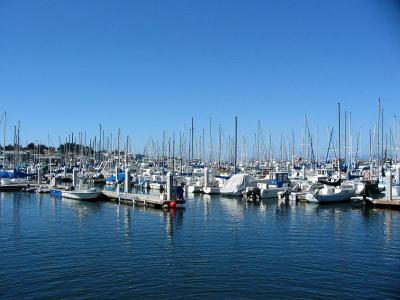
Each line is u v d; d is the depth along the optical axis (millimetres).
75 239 32906
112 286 21719
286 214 46969
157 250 29125
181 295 20469
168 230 36812
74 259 26734
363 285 21750
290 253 28234
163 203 51438
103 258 26953
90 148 125062
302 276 23219
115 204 57250
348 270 24297
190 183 78625
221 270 24344
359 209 51062
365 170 83812
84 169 111938
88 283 22156
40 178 86000
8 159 140625
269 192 62844
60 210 51188
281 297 20156
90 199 61562
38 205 56438
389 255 27703
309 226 38719
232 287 21531
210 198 64875
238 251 28812
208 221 41875
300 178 79312
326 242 31656
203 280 22594
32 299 19984
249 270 24328
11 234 35000
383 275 23391
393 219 42844
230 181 68688
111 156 122188
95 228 37938
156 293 20750
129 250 29156
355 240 32375
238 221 41844
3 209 52125
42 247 30062
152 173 100750
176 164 108250
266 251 28797
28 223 40938
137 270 24391
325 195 56344
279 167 102500
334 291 20922
